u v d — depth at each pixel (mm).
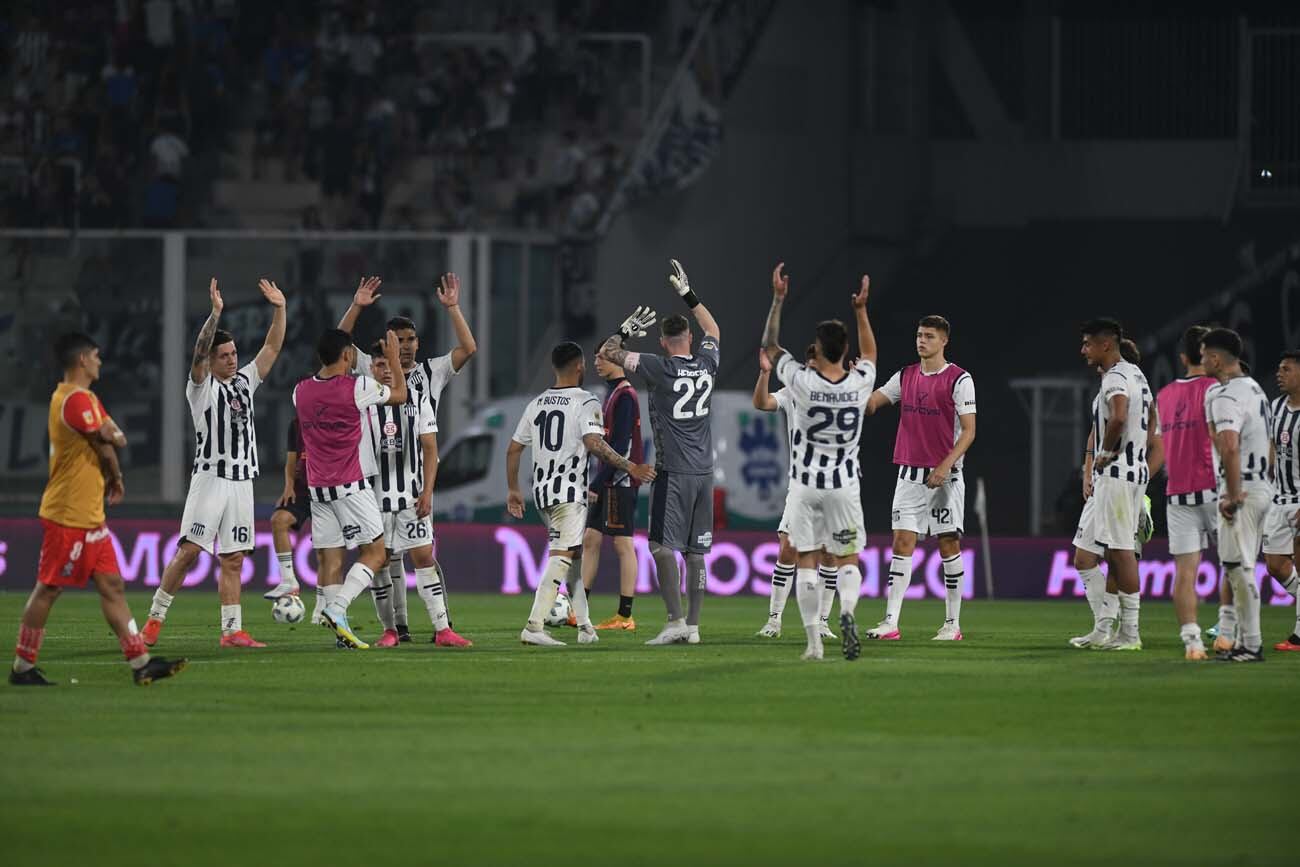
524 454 89500
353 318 47844
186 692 37594
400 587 49469
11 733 32094
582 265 103688
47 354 98375
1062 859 23109
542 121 113875
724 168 112938
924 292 128000
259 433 96438
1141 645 49000
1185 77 130250
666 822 24969
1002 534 111250
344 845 23625
